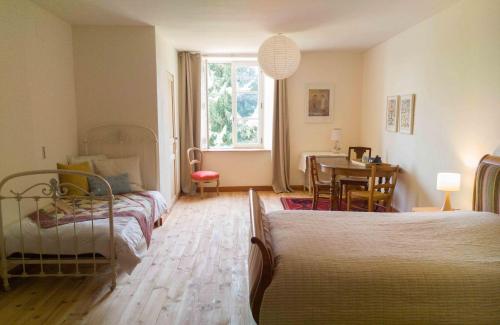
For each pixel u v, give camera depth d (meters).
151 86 4.23
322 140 6.30
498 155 2.73
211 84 6.22
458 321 1.69
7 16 2.92
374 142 5.60
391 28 4.38
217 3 3.35
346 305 1.71
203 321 2.32
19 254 2.75
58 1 3.27
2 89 2.87
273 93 6.07
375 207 5.01
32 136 3.30
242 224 4.41
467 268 1.78
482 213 2.48
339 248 1.94
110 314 2.39
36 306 2.49
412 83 4.31
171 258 3.35
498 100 2.80
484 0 2.96
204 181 5.70
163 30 4.38
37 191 3.37
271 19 3.93
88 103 4.22
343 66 6.15
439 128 3.70
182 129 5.96
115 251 2.70
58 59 3.80
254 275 1.88
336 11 3.65
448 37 3.52
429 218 2.46
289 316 1.73
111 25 4.11
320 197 5.03
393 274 1.74
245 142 6.36
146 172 4.34
